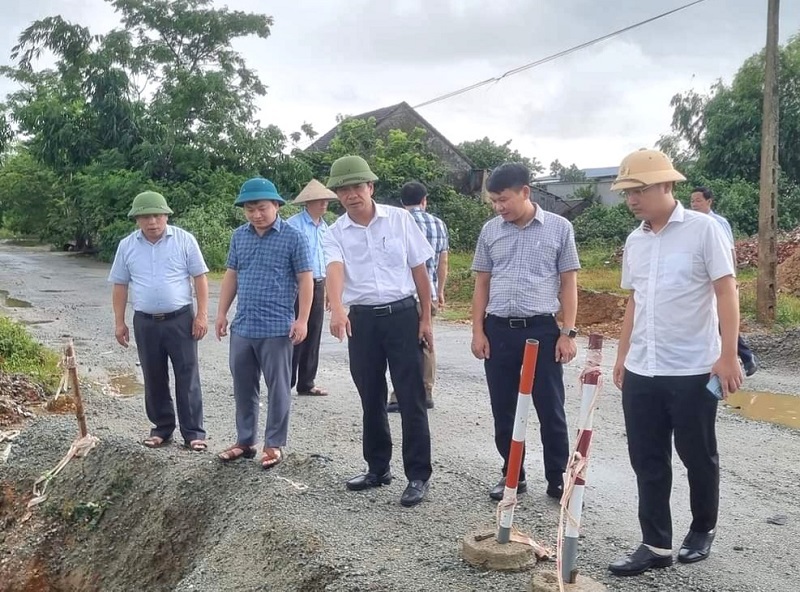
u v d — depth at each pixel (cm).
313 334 797
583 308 1493
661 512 394
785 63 2650
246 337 537
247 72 3088
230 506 497
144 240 603
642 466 394
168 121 2920
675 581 385
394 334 480
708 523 407
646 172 374
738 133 2689
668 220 381
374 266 479
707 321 379
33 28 2977
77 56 2992
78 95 3070
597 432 686
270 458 534
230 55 3058
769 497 527
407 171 2778
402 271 482
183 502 517
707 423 385
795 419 743
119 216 2919
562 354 471
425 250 488
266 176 3012
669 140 3041
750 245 1966
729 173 2712
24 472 618
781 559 421
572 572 357
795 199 2511
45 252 3869
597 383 347
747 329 1157
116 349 1126
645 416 389
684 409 381
